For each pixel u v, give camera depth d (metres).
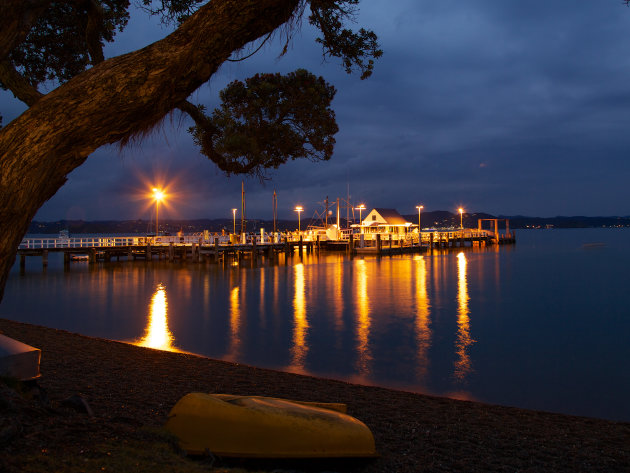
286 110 6.68
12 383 5.01
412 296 29.72
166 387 9.20
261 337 18.25
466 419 8.33
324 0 4.84
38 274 40.72
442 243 85.62
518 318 22.34
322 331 19.42
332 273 43.78
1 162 3.15
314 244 75.25
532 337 18.31
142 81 3.27
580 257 64.69
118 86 3.23
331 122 7.00
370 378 13.01
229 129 5.94
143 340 17.62
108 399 7.63
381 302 27.31
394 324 20.94
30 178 3.19
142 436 4.24
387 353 15.84
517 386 12.39
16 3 3.30
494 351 16.16
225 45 3.39
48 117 3.19
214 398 5.46
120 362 11.52
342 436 5.47
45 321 21.33
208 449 4.90
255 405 5.58
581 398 11.46
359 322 21.38
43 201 3.41
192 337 18.19
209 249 51.09
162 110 3.50
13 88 4.33
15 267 48.22
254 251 52.22
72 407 5.32
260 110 6.68
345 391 10.34
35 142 3.17
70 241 47.34
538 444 7.05
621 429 8.16
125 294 30.02
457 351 16.16
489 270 46.91
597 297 29.12
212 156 6.17
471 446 6.75
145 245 52.34
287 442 5.16
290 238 74.06
